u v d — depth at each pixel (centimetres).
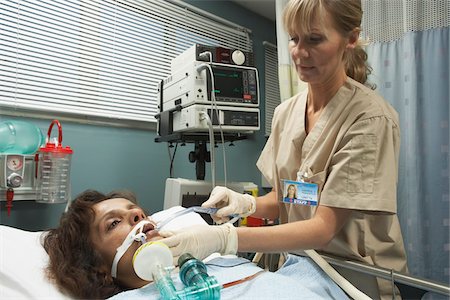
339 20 92
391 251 112
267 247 88
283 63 205
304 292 86
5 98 161
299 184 104
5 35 162
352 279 107
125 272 93
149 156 214
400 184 161
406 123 160
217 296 73
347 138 102
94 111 191
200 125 150
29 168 148
